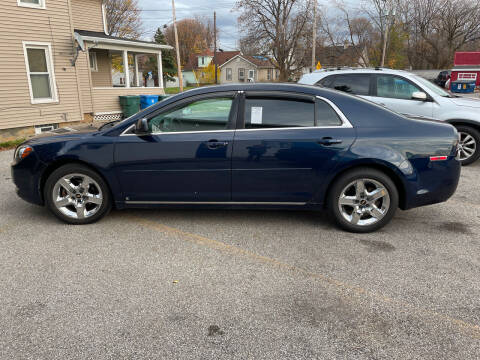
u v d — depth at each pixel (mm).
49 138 4242
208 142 3936
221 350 2303
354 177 3883
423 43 46281
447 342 2367
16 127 11461
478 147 6891
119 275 3195
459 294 2893
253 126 3967
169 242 3867
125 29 36812
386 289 2969
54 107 12477
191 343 2365
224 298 2854
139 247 3748
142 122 3904
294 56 41688
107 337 2416
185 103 4035
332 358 2236
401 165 3812
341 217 4016
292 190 3992
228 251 3658
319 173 3902
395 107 7086
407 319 2596
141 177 4090
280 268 3314
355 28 39719
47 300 2822
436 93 6965
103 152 4066
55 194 4230
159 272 3246
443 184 3908
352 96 4047
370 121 3920
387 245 3771
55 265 3371
